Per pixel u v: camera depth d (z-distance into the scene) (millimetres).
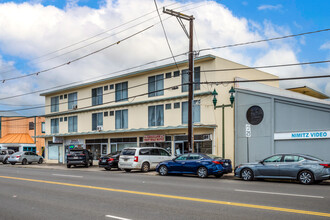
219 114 25297
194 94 26672
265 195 11406
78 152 31250
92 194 12078
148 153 24312
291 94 29594
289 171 15875
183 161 20109
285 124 22438
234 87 26641
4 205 10125
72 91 39281
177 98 28094
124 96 33000
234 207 9219
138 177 19078
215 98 25344
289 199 10508
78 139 38156
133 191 12680
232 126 24859
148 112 30531
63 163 39812
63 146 40188
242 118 24531
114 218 8094
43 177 19250
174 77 28578
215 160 19031
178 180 17203
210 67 26109
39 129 55938
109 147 34375
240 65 28188
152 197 11164
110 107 34031
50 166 34188
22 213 8906
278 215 8156
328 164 15117
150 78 30656
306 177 15352
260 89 28625
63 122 40219
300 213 8367
